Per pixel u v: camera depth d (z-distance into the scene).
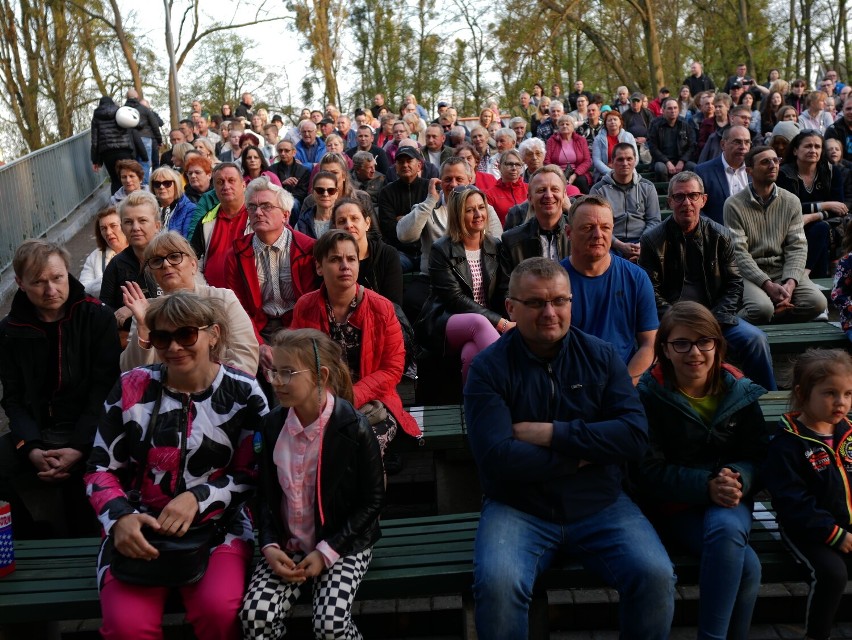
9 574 3.27
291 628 3.53
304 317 4.08
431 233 6.09
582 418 3.09
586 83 29.31
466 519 3.57
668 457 3.27
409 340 4.64
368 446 2.98
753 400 3.19
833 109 14.03
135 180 8.18
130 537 2.80
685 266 4.96
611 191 6.96
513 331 3.20
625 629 2.91
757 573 3.02
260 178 4.82
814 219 6.76
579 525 3.04
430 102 28.09
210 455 3.01
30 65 24.92
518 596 2.84
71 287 3.93
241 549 3.05
